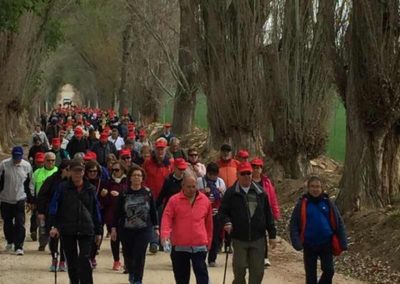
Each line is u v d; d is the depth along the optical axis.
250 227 10.36
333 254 10.38
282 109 23.97
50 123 39.25
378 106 16.61
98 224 10.98
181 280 10.20
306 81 23.70
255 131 27.14
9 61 40.84
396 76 16.44
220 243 15.40
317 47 23.42
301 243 10.30
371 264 14.05
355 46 16.72
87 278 10.62
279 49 24.00
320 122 23.98
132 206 11.44
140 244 11.46
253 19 26.31
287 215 19.55
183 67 43.19
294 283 12.86
